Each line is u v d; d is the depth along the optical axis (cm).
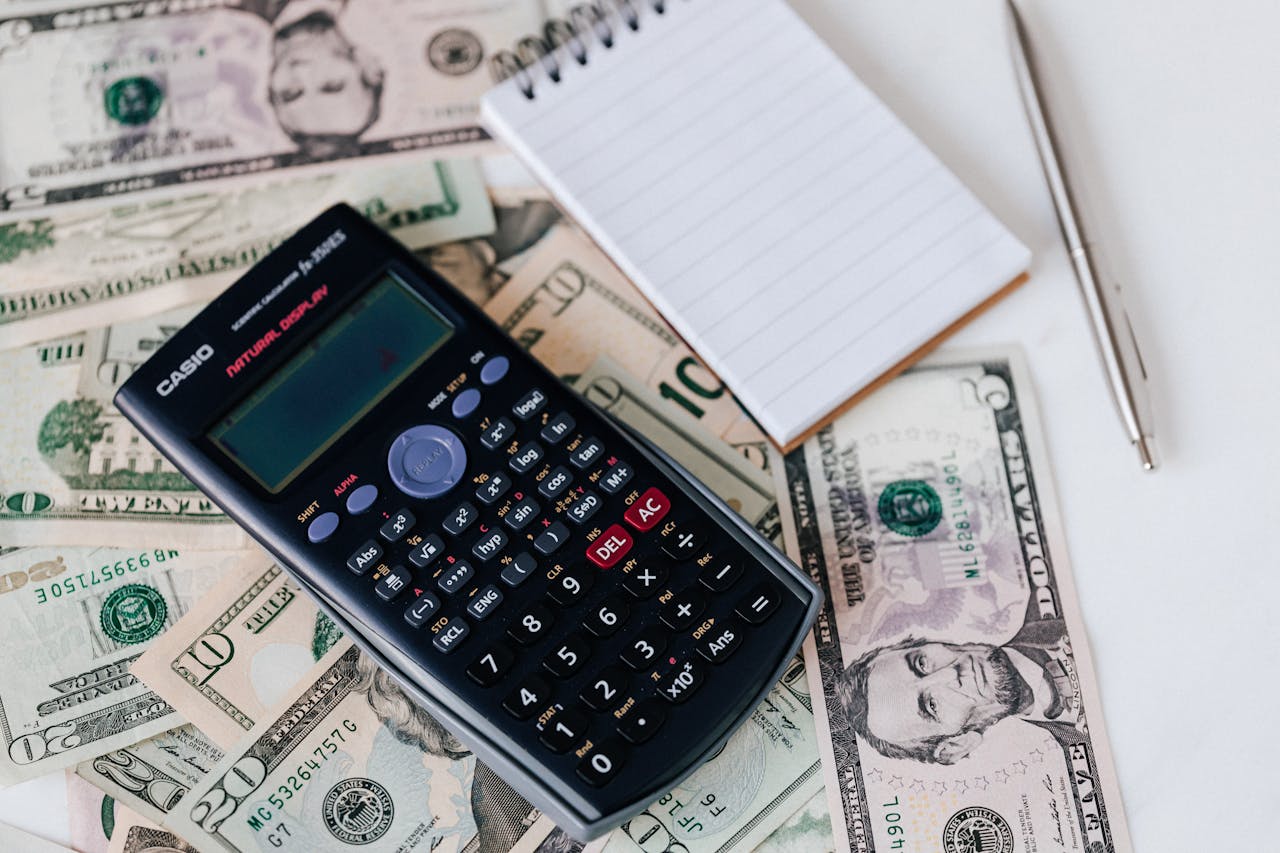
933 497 59
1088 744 55
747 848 54
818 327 59
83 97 66
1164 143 65
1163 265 62
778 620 53
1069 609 57
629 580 53
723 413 61
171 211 64
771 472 60
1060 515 59
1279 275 62
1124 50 66
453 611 53
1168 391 60
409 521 54
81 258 63
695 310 59
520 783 51
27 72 67
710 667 52
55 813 55
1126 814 54
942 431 60
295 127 66
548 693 52
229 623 57
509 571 54
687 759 51
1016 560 58
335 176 65
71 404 61
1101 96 66
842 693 56
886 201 61
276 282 58
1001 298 62
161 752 56
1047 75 64
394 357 57
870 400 61
